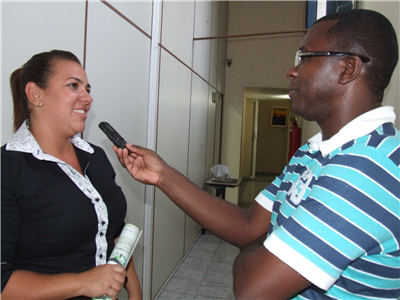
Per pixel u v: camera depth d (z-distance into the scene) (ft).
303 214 1.66
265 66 18.33
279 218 2.20
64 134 2.85
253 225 2.79
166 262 8.55
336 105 2.01
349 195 1.59
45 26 3.34
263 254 1.75
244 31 18.45
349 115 1.98
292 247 1.62
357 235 1.56
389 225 1.59
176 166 8.82
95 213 2.82
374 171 1.61
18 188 2.37
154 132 6.71
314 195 1.69
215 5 14.06
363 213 1.57
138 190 6.36
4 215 2.23
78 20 3.93
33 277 2.28
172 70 8.02
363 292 1.76
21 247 2.45
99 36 4.47
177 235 9.66
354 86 1.93
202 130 12.53
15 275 2.21
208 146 14.15
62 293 2.32
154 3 6.54
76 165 3.08
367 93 1.94
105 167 3.39
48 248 2.53
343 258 1.57
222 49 16.90
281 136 32.24
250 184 26.68
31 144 2.55
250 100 28.27
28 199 2.40
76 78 2.79
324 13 8.59
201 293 8.20
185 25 9.14
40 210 2.46
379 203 1.58
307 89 2.08
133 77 5.76
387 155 1.65
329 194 1.63
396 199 1.60
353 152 1.71
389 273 1.72
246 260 1.87
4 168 2.32
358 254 1.59
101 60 4.56
